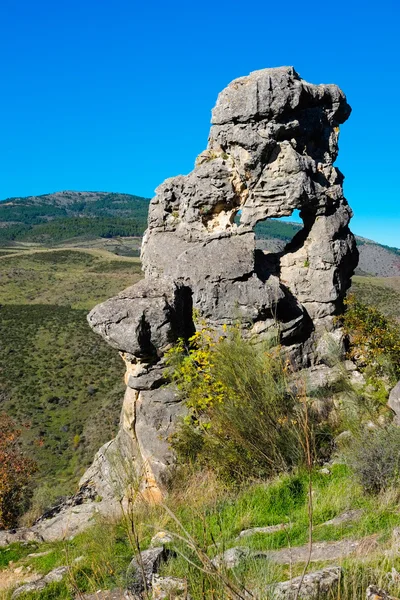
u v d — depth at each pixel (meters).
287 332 12.73
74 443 36.50
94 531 8.55
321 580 4.64
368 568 4.86
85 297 86.69
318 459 9.34
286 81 12.84
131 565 6.40
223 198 13.30
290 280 13.70
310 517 3.14
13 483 18.30
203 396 10.29
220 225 13.62
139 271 112.12
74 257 128.88
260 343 11.69
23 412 41.75
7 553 9.80
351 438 9.42
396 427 8.26
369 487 7.57
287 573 5.48
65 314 72.69
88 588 6.76
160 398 11.98
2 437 20.53
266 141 12.79
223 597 3.80
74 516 12.35
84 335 62.41
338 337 13.16
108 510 11.49
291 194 12.95
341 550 5.88
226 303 12.48
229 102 13.16
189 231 13.71
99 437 36.34
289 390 9.41
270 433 9.16
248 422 9.27
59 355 55.34
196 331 12.17
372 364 11.94
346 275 14.38
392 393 9.62
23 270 109.06
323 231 13.53
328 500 7.63
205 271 12.63
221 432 9.70
